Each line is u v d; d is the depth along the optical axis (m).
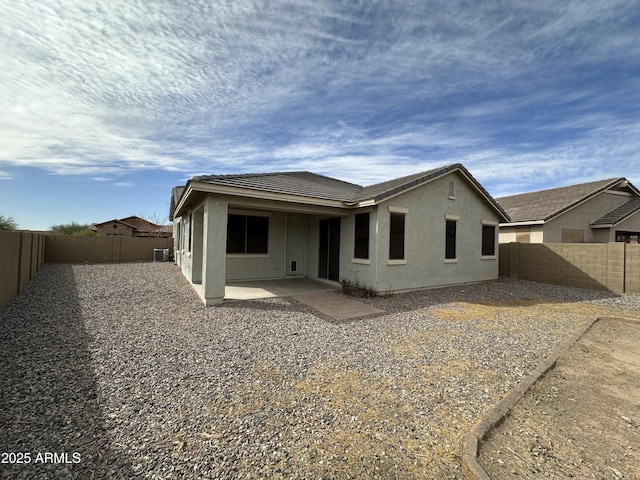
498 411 3.15
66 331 5.51
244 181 8.50
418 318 7.05
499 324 6.69
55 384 3.54
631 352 5.10
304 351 4.81
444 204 11.38
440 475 2.27
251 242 11.78
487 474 2.29
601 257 11.30
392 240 9.84
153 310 7.19
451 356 4.73
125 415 2.94
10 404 3.08
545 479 2.27
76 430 2.69
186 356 4.50
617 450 2.63
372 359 4.55
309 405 3.21
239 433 2.71
